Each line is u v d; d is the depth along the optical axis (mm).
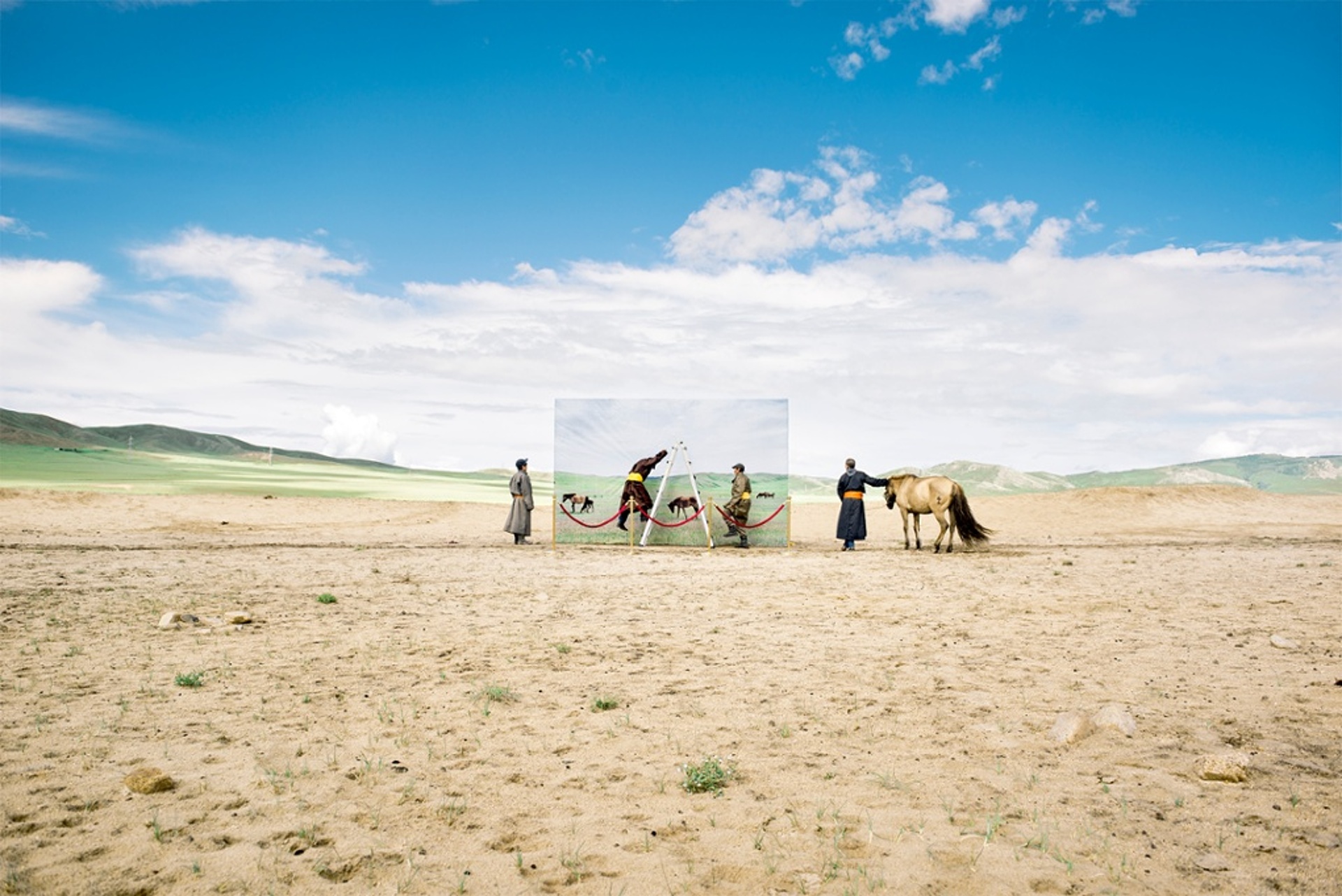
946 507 21078
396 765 4996
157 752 5215
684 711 6285
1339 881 3461
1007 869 3596
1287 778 4730
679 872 3605
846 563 18516
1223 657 8172
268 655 8297
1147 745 5387
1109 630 9781
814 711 6289
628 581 15047
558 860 3727
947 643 9062
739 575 16141
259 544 22312
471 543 24359
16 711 6156
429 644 8969
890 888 3426
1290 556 19922
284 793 4547
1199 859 3684
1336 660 8000
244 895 3389
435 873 3596
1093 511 35750
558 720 6027
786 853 3785
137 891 3414
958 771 4914
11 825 4051
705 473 25125
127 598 12109
